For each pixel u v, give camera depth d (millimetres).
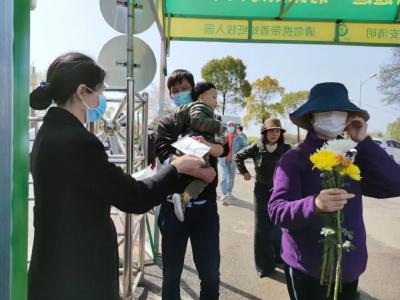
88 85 1443
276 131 3811
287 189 1755
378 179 1837
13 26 844
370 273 4020
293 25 4980
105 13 3033
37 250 1316
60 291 1273
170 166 1505
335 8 4883
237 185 10875
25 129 917
